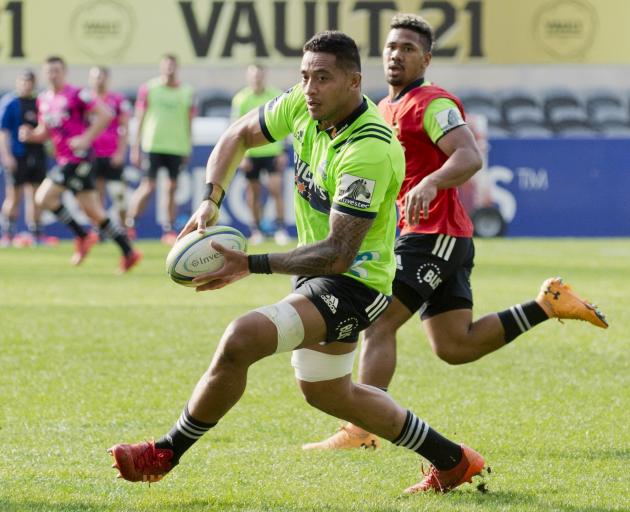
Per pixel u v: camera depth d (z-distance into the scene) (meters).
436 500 16.77
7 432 21.30
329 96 15.71
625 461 19.38
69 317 36.59
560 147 74.69
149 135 65.19
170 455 16.44
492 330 21.38
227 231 16.62
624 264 55.34
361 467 19.05
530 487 17.64
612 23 97.06
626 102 97.75
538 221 74.94
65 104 50.28
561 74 98.00
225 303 40.84
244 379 15.97
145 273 50.97
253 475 18.33
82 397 24.58
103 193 68.88
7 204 67.00
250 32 94.75
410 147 21.17
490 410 23.67
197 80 96.12
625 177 74.56
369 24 94.69
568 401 24.62
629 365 29.20
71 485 17.39
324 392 16.73
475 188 74.62
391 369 20.98
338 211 15.79
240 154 17.91
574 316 21.08
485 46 96.69
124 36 94.69
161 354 30.06
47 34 94.12
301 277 17.20
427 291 21.00
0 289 43.91
